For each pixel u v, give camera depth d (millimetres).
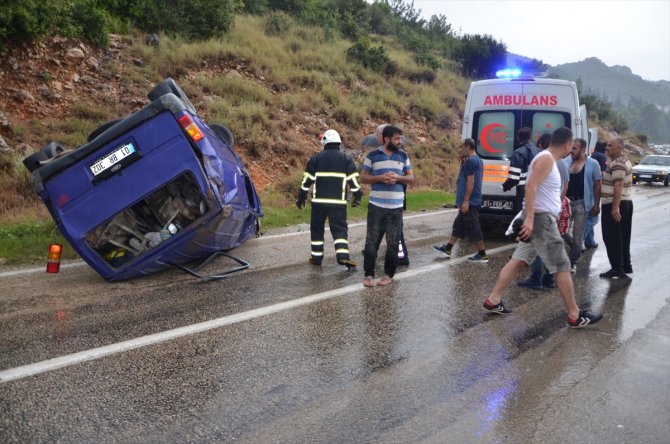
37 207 9789
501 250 8703
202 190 6062
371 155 6328
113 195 6008
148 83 14445
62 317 5074
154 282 6348
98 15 14828
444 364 4246
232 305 5523
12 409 3418
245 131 14086
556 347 4633
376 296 5961
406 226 10812
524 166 7762
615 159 6879
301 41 21672
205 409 3484
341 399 3660
